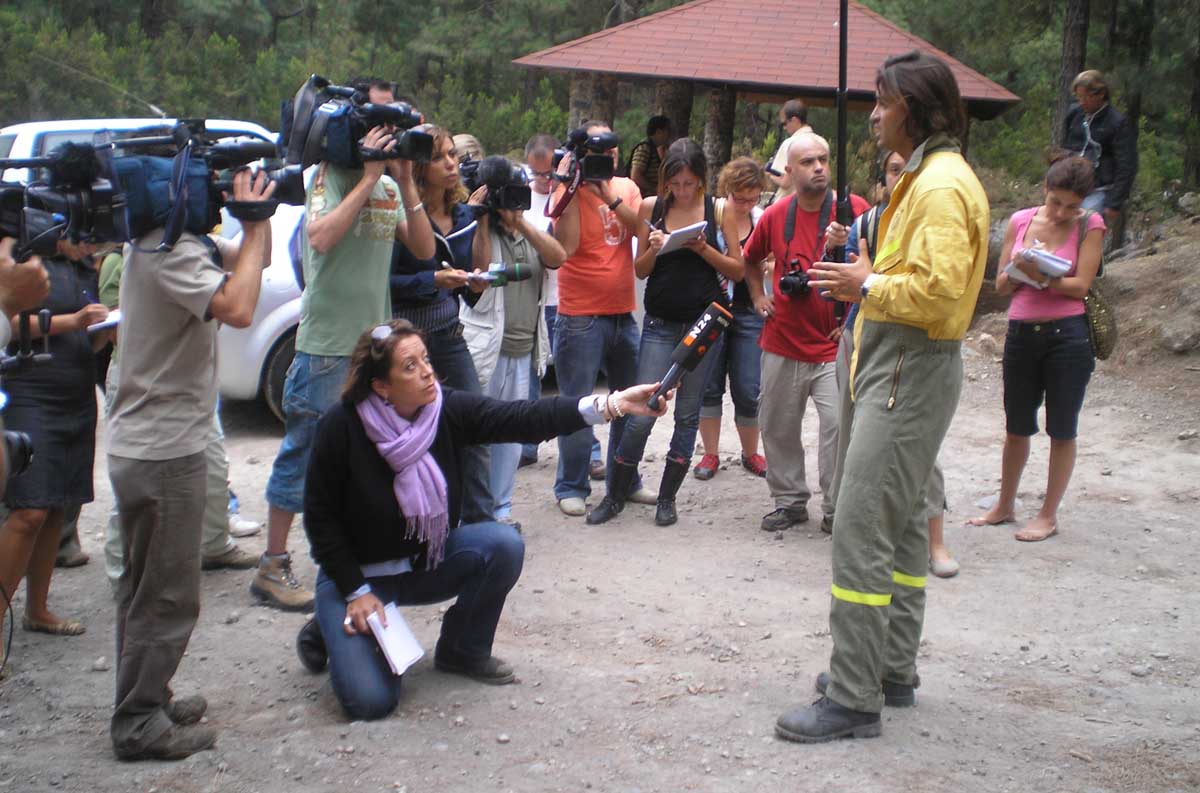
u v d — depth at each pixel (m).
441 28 25.11
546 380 9.84
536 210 7.39
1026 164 18.61
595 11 25.48
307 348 5.05
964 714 4.25
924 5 16.59
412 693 4.35
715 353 6.32
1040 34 16.33
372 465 4.06
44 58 17.09
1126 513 6.60
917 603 4.22
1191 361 9.13
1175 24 14.81
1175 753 3.98
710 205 6.34
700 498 6.93
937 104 3.78
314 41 24.08
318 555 4.13
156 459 3.68
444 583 4.33
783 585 5.58
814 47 12.77
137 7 22.00
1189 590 5.53
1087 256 5.92
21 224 3.27
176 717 4.07
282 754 3.87
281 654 4.72
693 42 12.80
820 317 6.06
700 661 4.70
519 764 3.83
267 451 7.75
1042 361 6.07
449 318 5.56
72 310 4.67
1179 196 15.44
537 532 6.30
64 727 4.11
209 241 3.86
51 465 4.58
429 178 5.71
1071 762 3.90
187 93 18.88
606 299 6.41
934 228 3.66
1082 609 5.30
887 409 3.85
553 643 4.88
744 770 3.81
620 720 4.16
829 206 6.08
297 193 3.68
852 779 3.75
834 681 4.02
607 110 13.30
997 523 6.43
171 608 3.78
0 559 4.48
